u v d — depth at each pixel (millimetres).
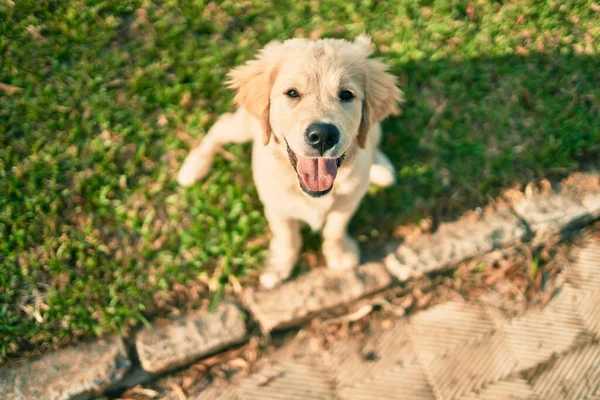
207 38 1163
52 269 990
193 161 1048
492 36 1188
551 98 1142
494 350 996
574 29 1206
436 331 1007
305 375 976
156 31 1160
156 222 1036
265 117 874
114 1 1170
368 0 1199
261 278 1004
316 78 821
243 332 979
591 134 1115
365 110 874
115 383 946
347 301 1003
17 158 1055
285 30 1175
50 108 1087
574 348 1000
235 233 1032
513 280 1042
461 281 1038
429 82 1142
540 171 1086
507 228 1051
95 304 981
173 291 997
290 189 889
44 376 936
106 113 1090
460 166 1087
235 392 963
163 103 1104
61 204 1031
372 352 992
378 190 1071
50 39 1136
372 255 1036
